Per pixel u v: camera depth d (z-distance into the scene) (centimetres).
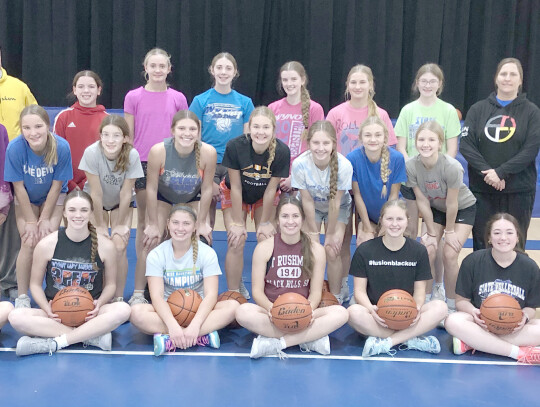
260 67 808
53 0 763
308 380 346
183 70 788
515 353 373
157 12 774
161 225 448
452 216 428
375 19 787
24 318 367
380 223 403
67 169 420
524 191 461
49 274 393
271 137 412
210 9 784
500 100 459
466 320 382
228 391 332
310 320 370
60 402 317
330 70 796
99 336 376
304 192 426
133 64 786
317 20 777
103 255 395
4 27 772
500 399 329
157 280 390
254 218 463
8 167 402
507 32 790
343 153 486
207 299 388
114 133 396
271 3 791
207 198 432
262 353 371
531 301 393
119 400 320
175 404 317
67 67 782
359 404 321
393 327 378
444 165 417
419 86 492
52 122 724
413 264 398
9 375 343
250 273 523
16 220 436
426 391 336
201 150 420
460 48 796
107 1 782
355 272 404
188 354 375
